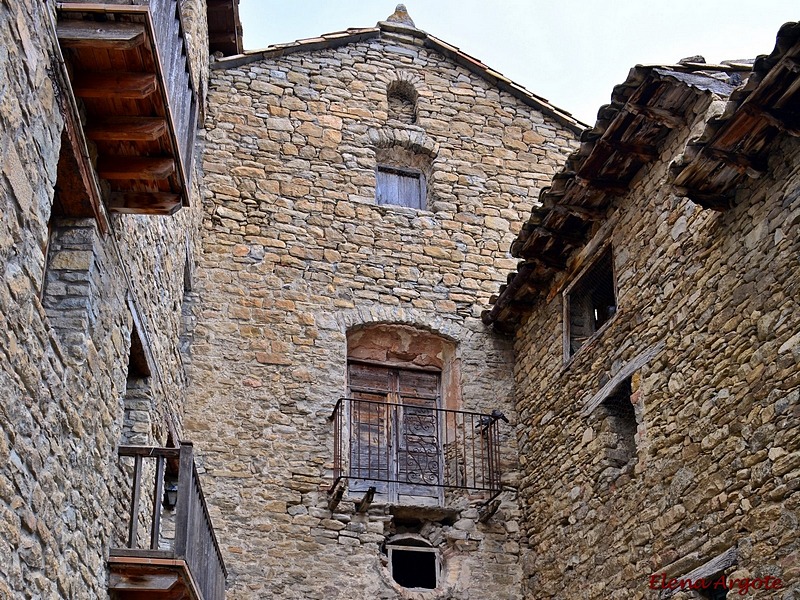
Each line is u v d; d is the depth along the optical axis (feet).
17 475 16.35
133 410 26.81
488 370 39.68
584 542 32.71
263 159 41.27
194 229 37.70
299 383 37.58
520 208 43.34
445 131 43.93
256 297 38.73
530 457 37.29
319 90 43.21
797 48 23.16
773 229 26.14
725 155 26.27
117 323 22.85
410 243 41.34
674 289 29.84
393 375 40.01
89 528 20.31
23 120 16.75
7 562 15.88
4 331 15.84
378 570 35.37
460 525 36.78
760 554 24.59
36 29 17.42
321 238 40.45
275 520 35.19
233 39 42.45
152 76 19.71
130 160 21.40
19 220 16.55
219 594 28.71
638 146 31.50
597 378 33.32
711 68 30.89
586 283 35.63
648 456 29.71
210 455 35.65
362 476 37.35
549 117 45.68
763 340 25.81
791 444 24.27
